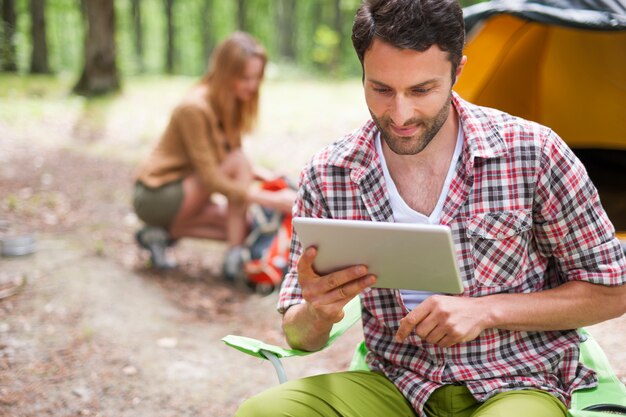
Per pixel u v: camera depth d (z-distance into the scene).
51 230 5.79
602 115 3.87
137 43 29.23
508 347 1.98
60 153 8.68
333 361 3.94
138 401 3.40
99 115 11.22
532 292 1.96
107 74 13.16
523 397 1.88
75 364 3.69
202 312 4.52
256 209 5.00
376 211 2.00
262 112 11.71
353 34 1.84
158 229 5.05
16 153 8.52
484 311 1.86
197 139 4.77
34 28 17.36
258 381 3.65
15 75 16.36
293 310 2.07
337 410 1.96
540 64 3.66
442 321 1.83
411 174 2.00
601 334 3.90
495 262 1.93
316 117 11.20
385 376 2.09
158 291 4.73
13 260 4.94
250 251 4.89
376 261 1.81
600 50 3.67
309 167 2.08
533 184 1.90
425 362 2.02
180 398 3.44
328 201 2.04
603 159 3.95
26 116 10.68
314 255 1.84
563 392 1.97
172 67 27.14
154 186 4.88
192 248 5.73
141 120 10.99
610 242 1.92
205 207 5.07
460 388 1.97
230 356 3.92
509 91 3.64
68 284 4.58
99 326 4.11
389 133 1.88
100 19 13.02
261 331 4.30
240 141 4.98
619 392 2.03
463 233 1.93
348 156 2.01
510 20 3.21
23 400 3.35
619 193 3.69
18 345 3.84
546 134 1.92
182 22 35.16
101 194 7.00
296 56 30.16
